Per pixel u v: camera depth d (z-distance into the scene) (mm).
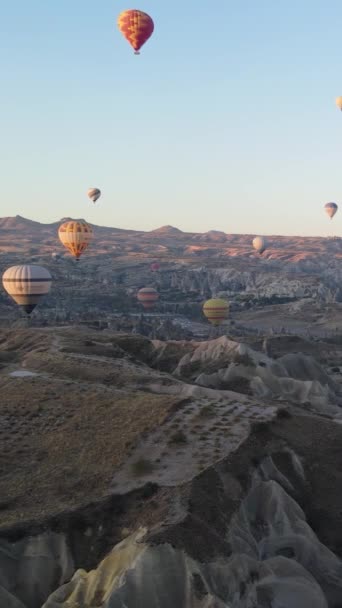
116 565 31922
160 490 37219
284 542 37188
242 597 32125
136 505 36781
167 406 46688
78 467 41281
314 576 36625
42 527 35406
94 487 39000
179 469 39250
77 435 44906
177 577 30891
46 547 34844
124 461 40844
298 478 41719
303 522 38312
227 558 32812
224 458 40062
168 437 42812
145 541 32000
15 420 48469
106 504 36812
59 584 33844
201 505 35719
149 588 30234
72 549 34938
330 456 43594
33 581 33938
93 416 47406
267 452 42281
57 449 43688
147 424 44469
